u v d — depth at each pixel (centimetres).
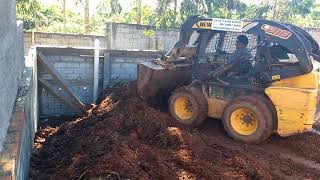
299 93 670
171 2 1788
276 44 724
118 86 1048
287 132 702
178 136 672
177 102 845
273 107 719
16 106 533
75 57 1034
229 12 1834
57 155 692
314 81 670
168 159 608
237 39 775
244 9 1928
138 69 913
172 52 909
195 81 827
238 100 744
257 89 738
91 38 1591
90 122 855
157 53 1145
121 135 709
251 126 745
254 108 715
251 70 749
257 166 594
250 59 754
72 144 728
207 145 702
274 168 616
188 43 927
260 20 732
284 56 725
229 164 608
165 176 542
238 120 757
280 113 700
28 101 609
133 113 820
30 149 666
